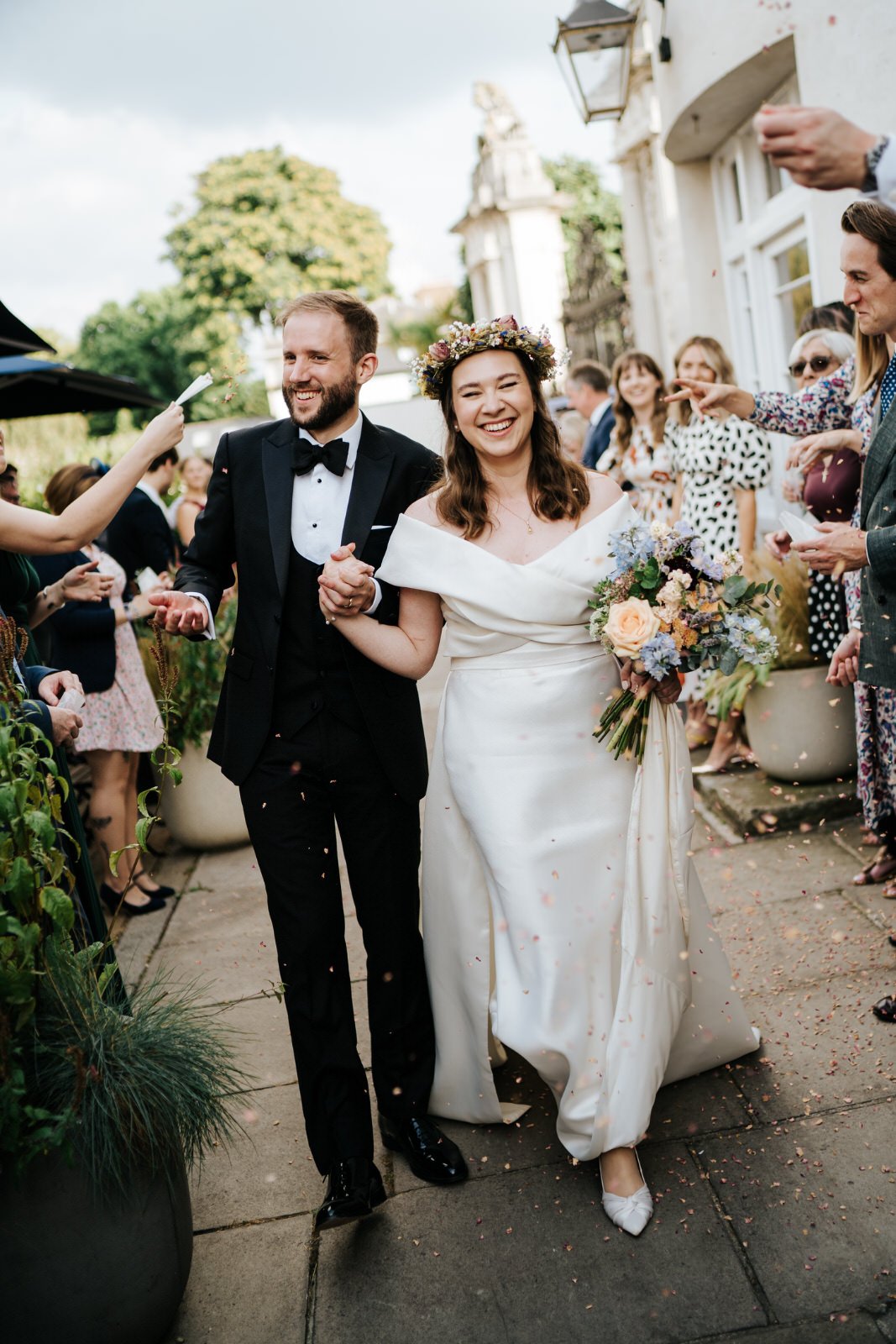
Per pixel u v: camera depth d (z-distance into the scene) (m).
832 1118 2.53
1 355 5.86
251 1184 2.64
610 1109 2.32
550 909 2.36
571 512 2.47
